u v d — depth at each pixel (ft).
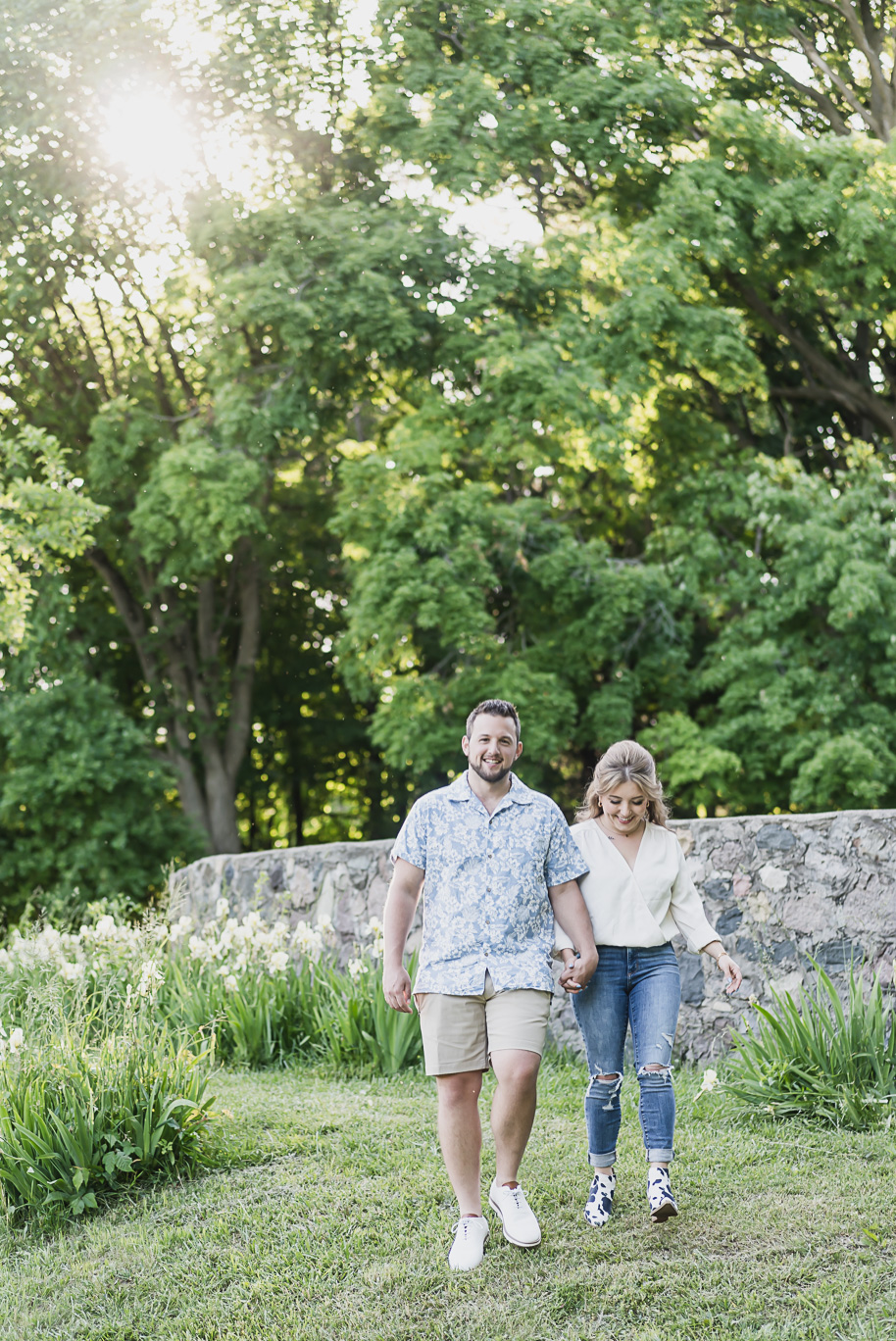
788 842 20.77
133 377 52.90
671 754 46.32
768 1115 16.30
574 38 46.14
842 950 20.06
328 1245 12.87
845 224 42.78
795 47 50.08
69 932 27.78
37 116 44.88
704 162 44.42
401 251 43.32
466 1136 12.04
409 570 41.57
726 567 46.06
